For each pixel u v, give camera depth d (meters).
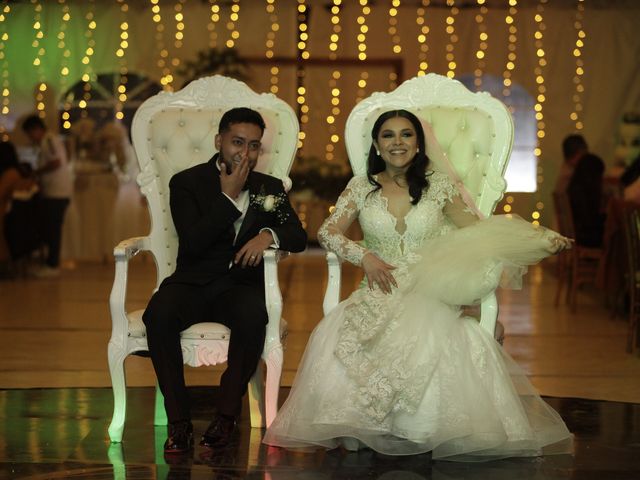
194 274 5.28
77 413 5.78
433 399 4.76
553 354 7.83
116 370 5.11
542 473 4.65
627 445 5.17
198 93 5.89
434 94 5.73
